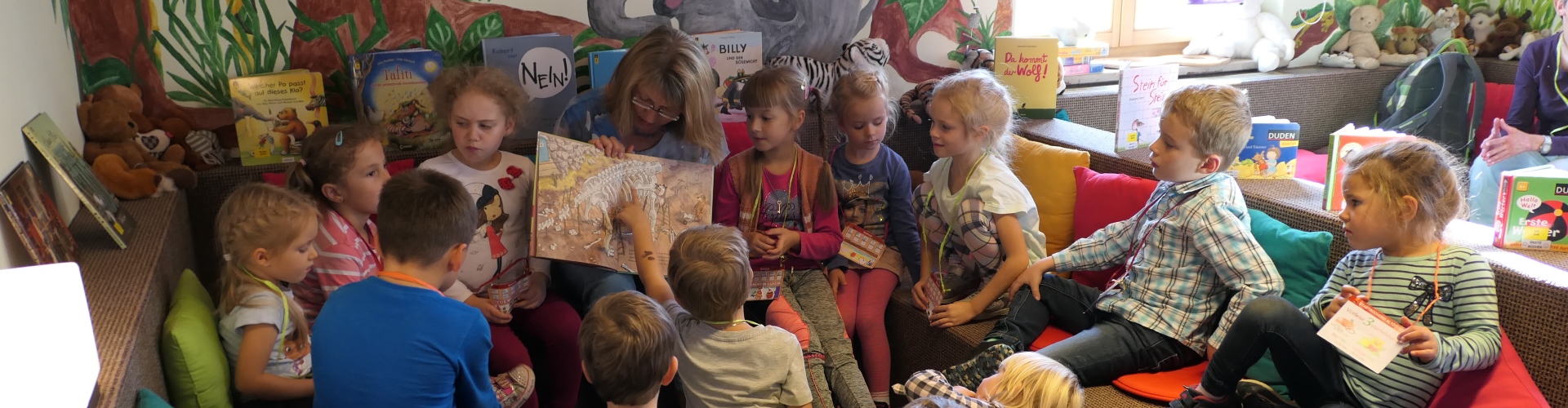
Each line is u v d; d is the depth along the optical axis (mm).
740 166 2320
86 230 1839
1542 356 1534
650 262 2061
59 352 986
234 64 2500
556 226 2018
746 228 2307
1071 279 2295
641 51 2254
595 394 2400
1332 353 1617
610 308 1536
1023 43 2979
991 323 2197
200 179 2400
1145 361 1909
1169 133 1874
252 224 1574
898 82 3205
